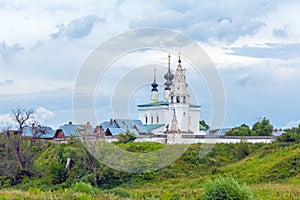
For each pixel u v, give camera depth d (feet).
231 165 165.07
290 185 130.62
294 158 151.23
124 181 148.36
